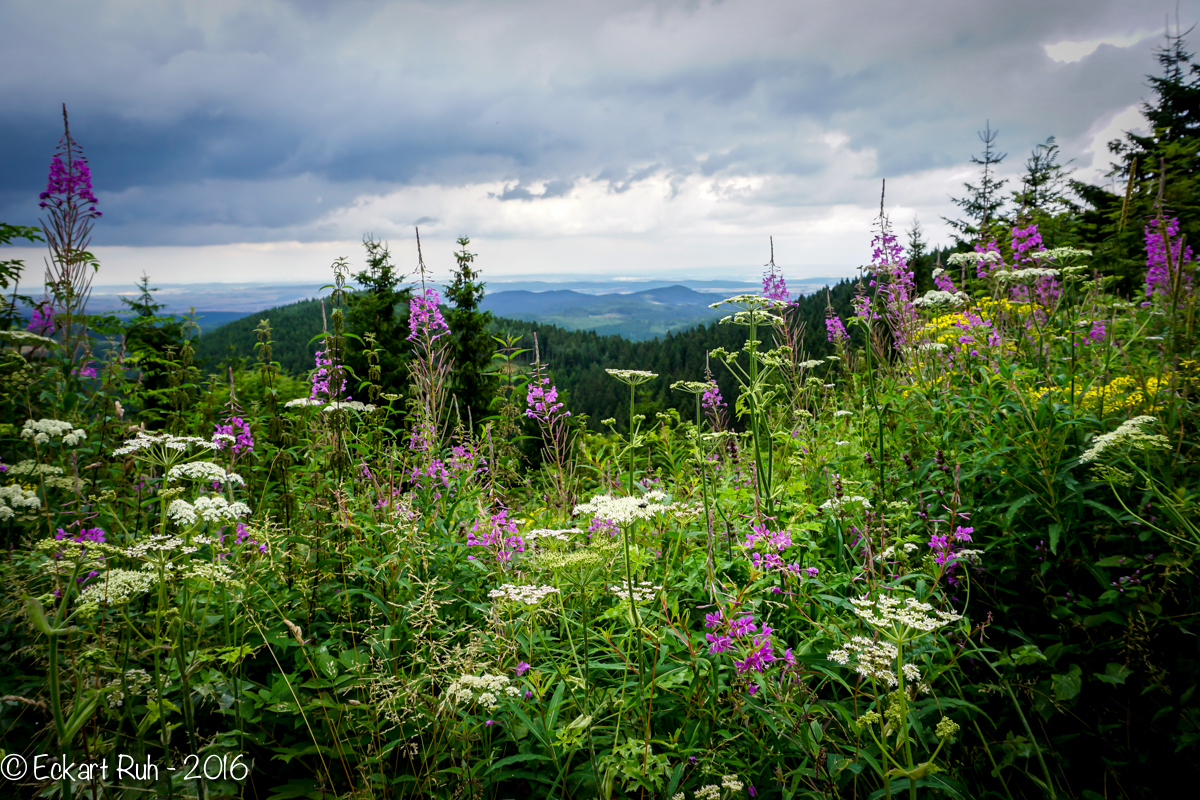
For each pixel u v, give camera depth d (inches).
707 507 133.3
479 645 99.0
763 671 103.0
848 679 112.1
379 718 101.0
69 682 90.9
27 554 113.0
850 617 114.7
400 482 155.1
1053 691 103.3
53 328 194.9
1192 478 124.3
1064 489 122.9
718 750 99.2
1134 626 100.7
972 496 135.8
